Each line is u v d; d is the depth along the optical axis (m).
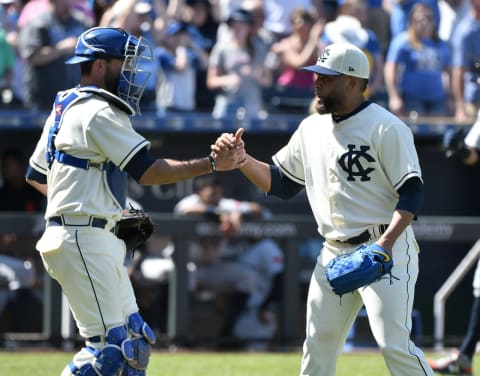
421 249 39.62
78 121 17.42
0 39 40.97
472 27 42.25
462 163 43.03
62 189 17.56
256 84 41.69
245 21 41.47
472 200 43.22
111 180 17.67
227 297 34.25
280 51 43.28
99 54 17.78
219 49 41.53
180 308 33.81
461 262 39.38
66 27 39.28
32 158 19.17
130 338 18.00
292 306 34.53
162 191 40.72
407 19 44.75
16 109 39.44
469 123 41.28
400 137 17.98
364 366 29.17
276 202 41.53
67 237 17.48
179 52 41.66
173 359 30.61
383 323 18.08
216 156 17.59
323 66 18.25
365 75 18.31
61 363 29.03
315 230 34.62
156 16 41.69
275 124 40.31
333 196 18.69
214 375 27.09
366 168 18.31
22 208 38.12
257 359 30.97
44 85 38.97
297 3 45.19
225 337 34.19
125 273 18.56
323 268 18.95
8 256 33.19
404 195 17.88
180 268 33.78
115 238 17.98
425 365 18.09
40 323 33.28
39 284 33.19
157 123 39.69
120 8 38.19
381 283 18.11
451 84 43.69
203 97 43.47
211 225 33.94
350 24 41.62
